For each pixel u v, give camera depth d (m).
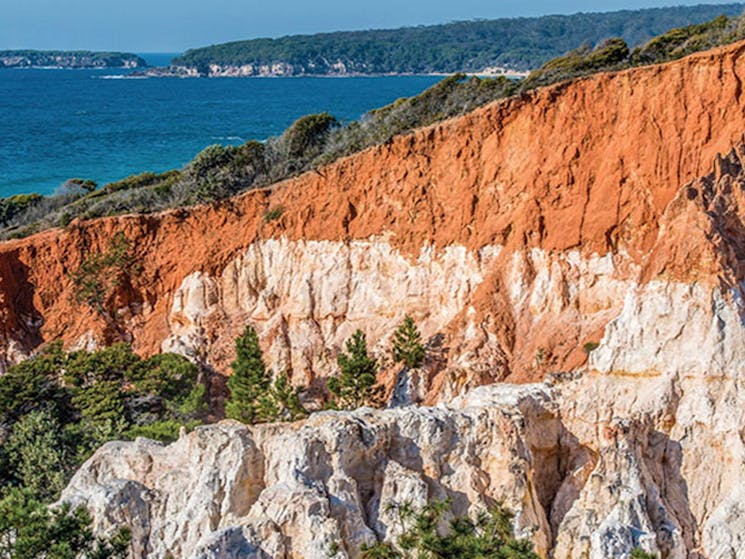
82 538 36.59
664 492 39.28
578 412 41.88
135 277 71.00
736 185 44.91
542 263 57.09
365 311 63.84
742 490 38.28
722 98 53.34
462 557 34.28
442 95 71.06
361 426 38.97
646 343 41.19
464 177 61.62
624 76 56.91
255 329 66.69
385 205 64.25
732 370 39.69
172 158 184.12
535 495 39.78
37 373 61.84
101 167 173.25
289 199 68.62
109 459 41.62
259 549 35.19
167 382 61.44
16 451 53.41
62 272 72.06
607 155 56.53
